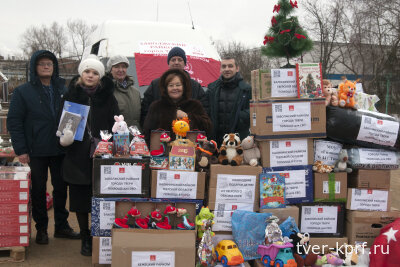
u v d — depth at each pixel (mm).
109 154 3479
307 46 3789
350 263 3422
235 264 3275
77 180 3754
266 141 3609
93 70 3775
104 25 7160
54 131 4113
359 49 19828
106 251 3449
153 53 6773
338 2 20453
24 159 4035
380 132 3686
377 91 19156
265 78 3605
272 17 3916
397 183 7648
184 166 3484
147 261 3135
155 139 3736
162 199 3455
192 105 3986
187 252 3160
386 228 3531
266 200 3574
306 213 3713
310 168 3693
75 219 5246
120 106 4785
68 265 3740
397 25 18234
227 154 3605
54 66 4195
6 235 3699
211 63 7191
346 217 3828
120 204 3443
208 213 3336
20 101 4000
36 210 4203
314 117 3629
